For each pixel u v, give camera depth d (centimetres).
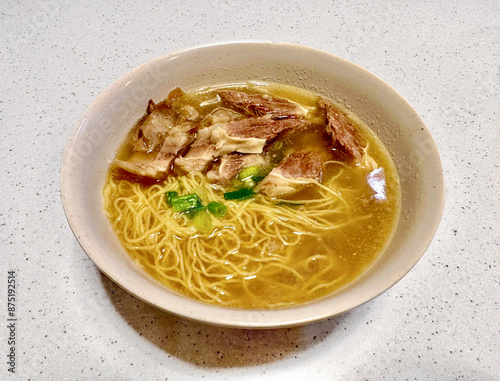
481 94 26
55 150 22
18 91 25
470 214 20
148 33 30
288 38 29
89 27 30
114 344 16
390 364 15
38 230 19
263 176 20
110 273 13
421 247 14
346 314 17
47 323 16
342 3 33
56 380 15
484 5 33
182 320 16
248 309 14
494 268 18
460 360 16
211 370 15
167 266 17
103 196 18
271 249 17
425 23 31
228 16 31
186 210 19
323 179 20
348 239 18
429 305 17
